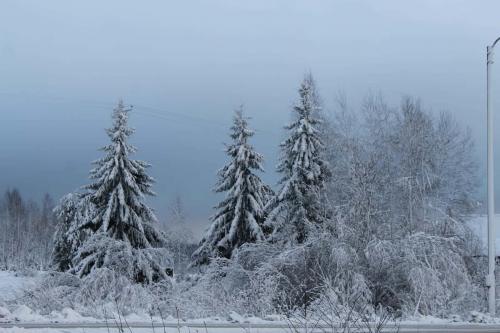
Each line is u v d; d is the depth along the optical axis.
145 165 32.22
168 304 17.81
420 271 18.89
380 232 22.78
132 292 19.92
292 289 18.75
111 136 31.48
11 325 11.06
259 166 33.34
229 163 33.84
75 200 40.47
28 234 78.56
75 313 13.17
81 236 37.75
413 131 30.55
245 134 33.56
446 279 20.14
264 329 11.19
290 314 14.81
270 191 33.81
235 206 32.75
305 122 30.70
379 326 8.33
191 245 45.97
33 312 13.98
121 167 30.66
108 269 22.59
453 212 30.80
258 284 19.33
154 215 31.94
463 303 19.39
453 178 32.62
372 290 18.42
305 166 29.61
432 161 31.20
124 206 30.27
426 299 18.61
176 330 10.79
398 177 28.66
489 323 14.47
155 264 29.88
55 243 41.06
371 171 25.97
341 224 21.61
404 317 15.87
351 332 8.29
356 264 19.27
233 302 18.69
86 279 22.17
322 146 30.42
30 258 71.69
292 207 28.92
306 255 19.91
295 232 27.75
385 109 31.16
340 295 13.59
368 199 24.42
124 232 30.59
